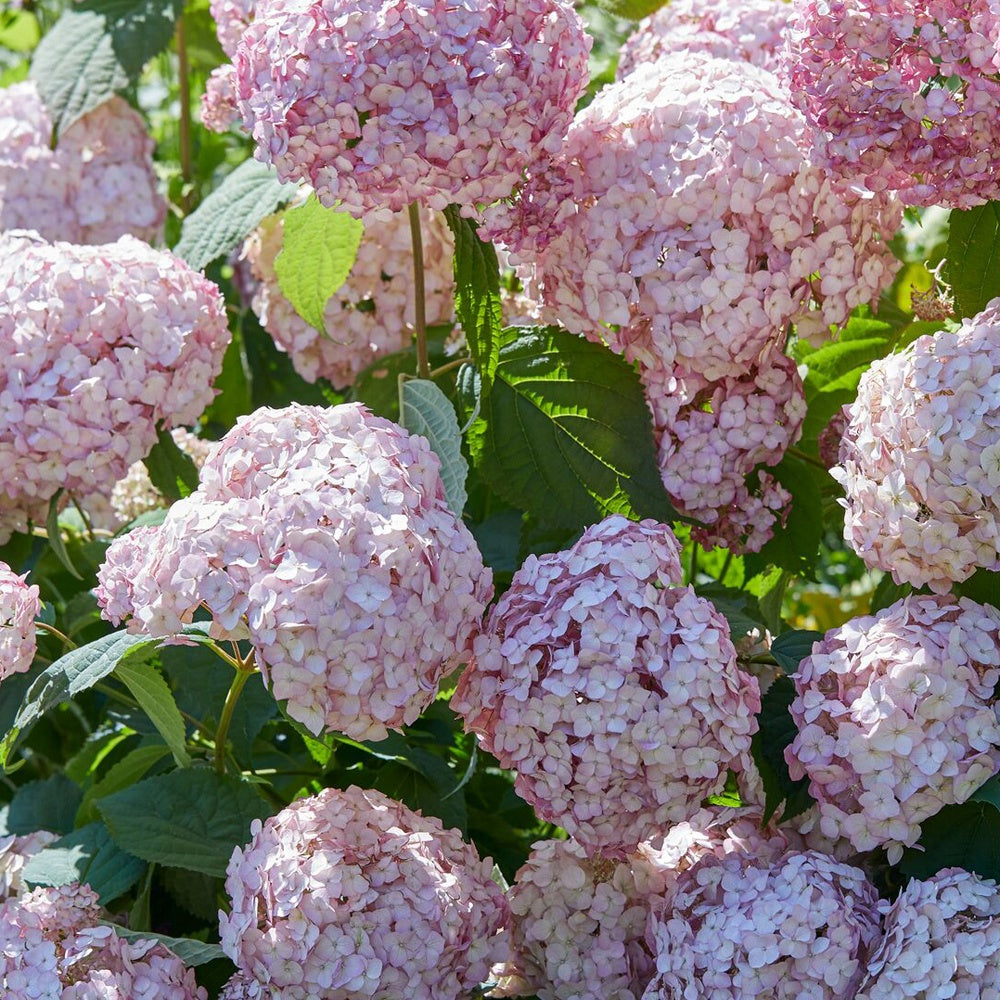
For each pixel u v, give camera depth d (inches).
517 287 85.0
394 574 64.7
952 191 68.4
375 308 81.7
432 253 80.8
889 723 65.9
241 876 66.1
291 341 81.5
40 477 72.5
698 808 66.5
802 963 65.1
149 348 72.9
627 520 67.4
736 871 67.1
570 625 66.1
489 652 66.3
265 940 65.2
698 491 72.1
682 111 70.2
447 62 67.3
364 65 67.1
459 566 65.9
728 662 66.1
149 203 88.2
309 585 63.7
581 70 69.6
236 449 66.1
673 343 70.5
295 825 66.4
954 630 66.6
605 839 66.3
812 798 68.0
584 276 70.7
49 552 81.4
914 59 67.5
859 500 68.0
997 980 64.4
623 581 65.9
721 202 69.7
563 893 68.6
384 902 65.7
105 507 81.7
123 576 66.3
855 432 68.6
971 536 66.6
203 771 70.9
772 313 70.1
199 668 74.0
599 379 73.1
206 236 79.2
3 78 121.0
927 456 66.4
